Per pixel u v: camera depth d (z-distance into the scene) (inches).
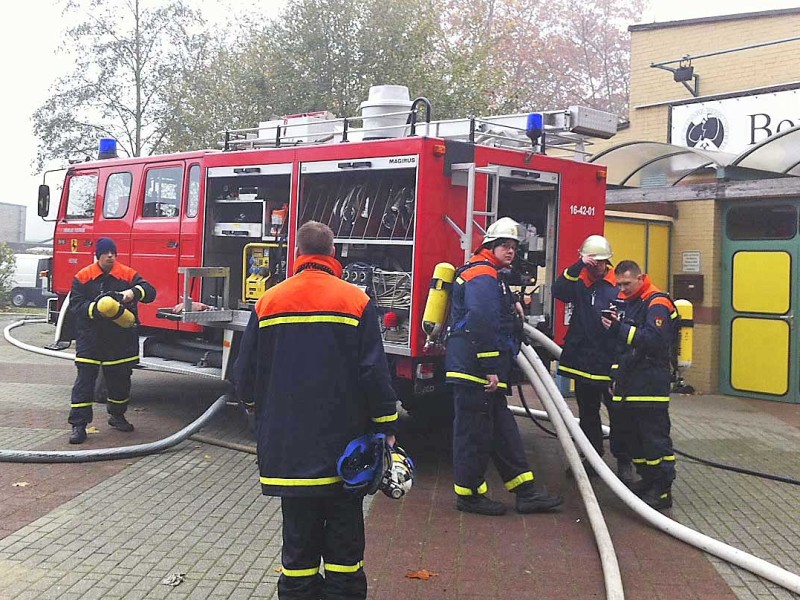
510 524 208.5
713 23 479.5
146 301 281.6
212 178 310.2
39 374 428.8
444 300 231.0
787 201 392.5
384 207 255.9
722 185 400.8
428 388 243.1
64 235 385.7
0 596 157.1
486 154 249.4
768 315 398.6
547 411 235.1
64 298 388.5
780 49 454.0
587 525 208.7
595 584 170.9
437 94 653.3
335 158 259.4
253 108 679.1
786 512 223.0
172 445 269.6
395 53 658.2
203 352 318.3
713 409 374.3
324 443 135.9
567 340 248.5
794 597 166.2
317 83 663.1
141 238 343.0
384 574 173.9
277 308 141.3
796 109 422.6
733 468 265.6
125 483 232.8
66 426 303.1
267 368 141.7
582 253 240.7
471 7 1015.0
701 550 191.0
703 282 415.2
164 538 190.5
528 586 169.3
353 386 139.8
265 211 296.8
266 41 677.9
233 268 324.5
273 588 164.2
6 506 209.3
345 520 138.9
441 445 291.7
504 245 215.9
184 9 889.5
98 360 280.7
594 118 274.8
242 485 235.1
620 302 227.9
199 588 163.5
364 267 253.8
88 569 171.2
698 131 465.1
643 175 442.9
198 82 789.2
